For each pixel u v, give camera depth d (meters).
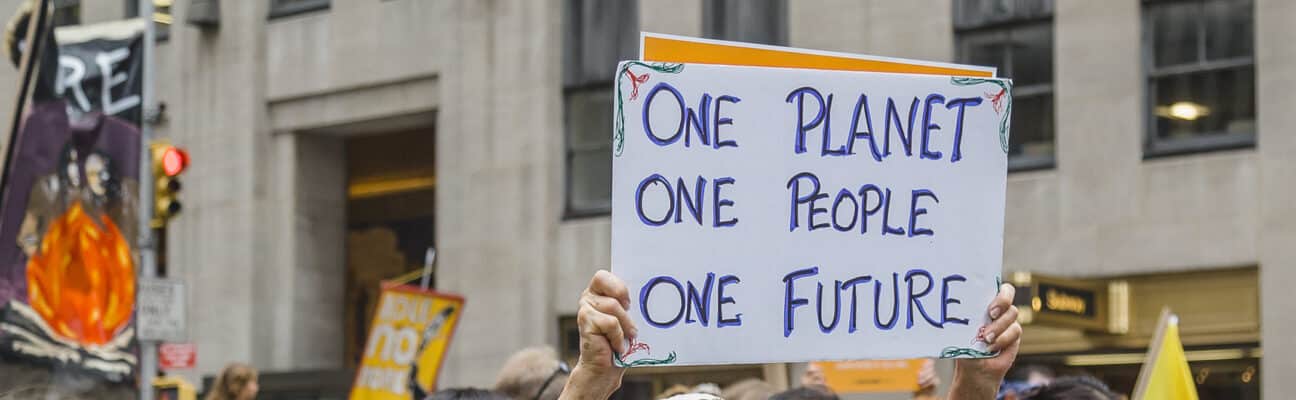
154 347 23.73
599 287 5.69
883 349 6.18
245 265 33.78
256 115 33.94
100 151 15.51
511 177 30.84
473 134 31.36
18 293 14.48
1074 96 25.53
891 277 6.21
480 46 31.38
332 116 33.34
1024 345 26.09
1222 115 24.72
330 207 34.72
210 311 34.12
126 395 15.31
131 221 15.57
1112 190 25.14
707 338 6.02
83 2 36.03
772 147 6.15
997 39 26.52
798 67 6.32
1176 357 9.95
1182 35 25.08
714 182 6.08
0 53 36.22
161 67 35.03
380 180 35.56
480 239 31.09
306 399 32.16
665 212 6.04
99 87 15.82
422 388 18.14
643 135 6.04
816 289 6.14
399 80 32.41
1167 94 25.14
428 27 32.03
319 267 34.44
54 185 14.86
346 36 33.06
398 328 18.09
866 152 6.23
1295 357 23.45
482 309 31.02
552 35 30.78
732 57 6.25
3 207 14.36
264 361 33.88
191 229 34.53
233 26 34.25
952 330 6.24
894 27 27.02
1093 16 25.47
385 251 35.44
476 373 30.97
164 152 23.88
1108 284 25.25
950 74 6.38
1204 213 24.44
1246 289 24.27
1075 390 8.51
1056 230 25.55
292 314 33.94
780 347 6.09
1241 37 24.67
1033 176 25.83
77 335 14.89
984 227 6.30
